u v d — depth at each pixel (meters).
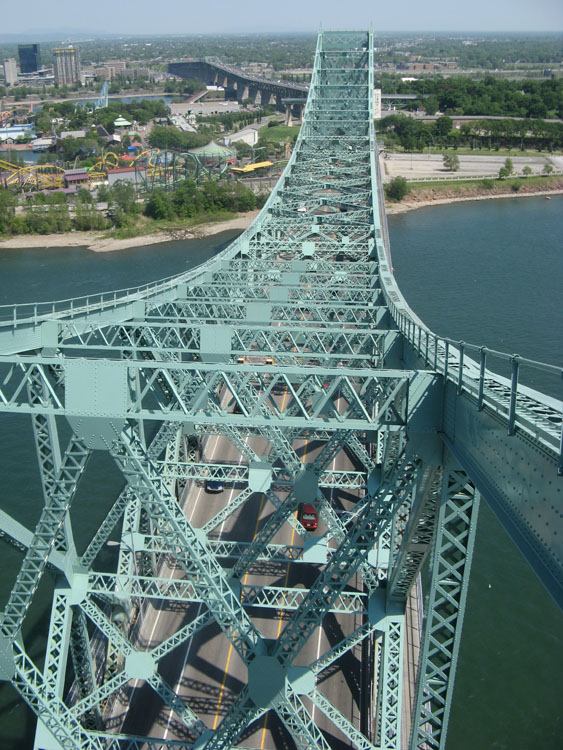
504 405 20.50
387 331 40.31
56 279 141.38
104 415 28.39
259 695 34.12
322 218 99.69
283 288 59.50
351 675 45.78
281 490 64.25
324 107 153.88
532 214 191.38
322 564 50.16
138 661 38.34
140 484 30.64
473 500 26.17
